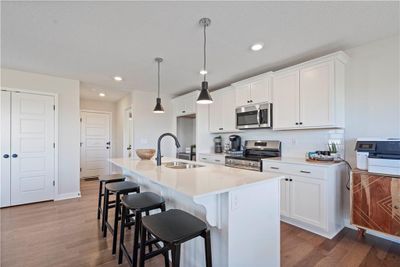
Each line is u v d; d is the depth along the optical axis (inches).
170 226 49.6
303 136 122.3
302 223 100.0
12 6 68.1
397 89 89.4
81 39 91.2
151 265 72.7
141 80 155.0
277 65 123.0
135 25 79.8
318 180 92.2
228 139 173.8
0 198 128.4
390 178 78.8
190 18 75.2
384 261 73.7
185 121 208.2
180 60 114.8
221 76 144.8
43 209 127.2
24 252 80.0
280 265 71.2
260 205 60.0
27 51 103.7
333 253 78.8
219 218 54.4
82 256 77.5
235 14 72.8
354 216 87.7
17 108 133.4
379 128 94.0
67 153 151.6
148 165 92.0
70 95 151.9
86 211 124.1
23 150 135.6
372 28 83.0
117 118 246.7
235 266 53.2
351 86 102.3
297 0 65.6
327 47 99.7
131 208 63.4
